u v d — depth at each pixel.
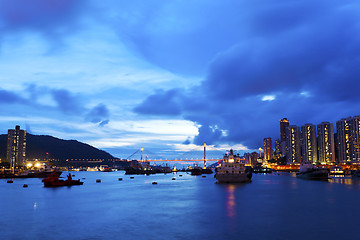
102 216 60.50
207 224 51.72
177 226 50.50
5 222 55.22
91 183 181.50
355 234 43.75
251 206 72.12
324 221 52.88
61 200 88.94
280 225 50.00
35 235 45.69
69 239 43.38
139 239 42.88
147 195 102.00
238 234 44.62
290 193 103.19
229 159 164.25
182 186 146.62
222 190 117.94
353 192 105.94
